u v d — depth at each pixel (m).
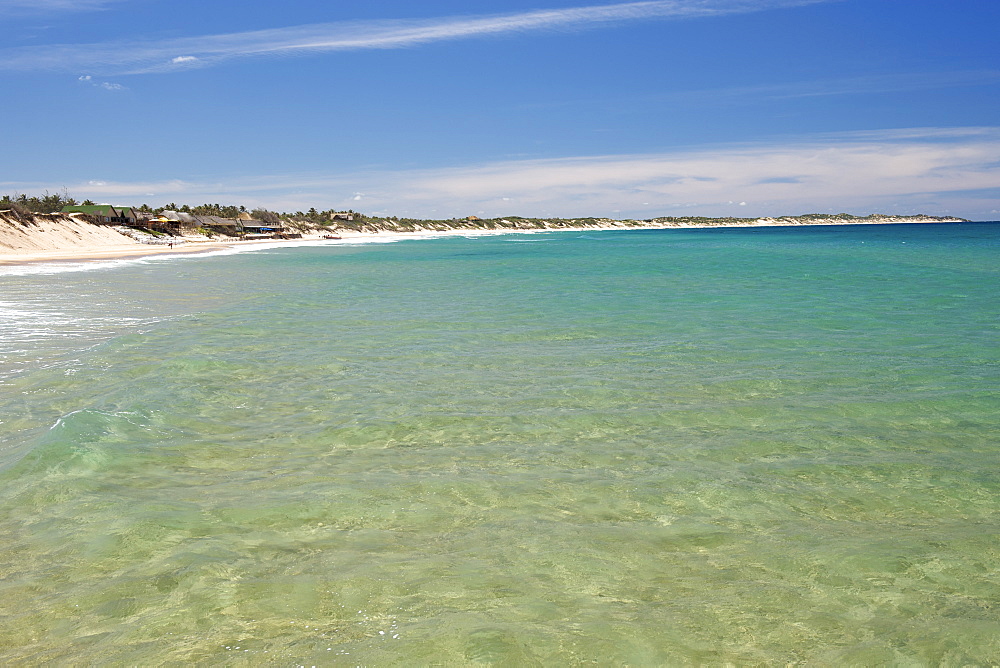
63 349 14.47
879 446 8.55
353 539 5.86
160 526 6.01
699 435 9.02
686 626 4.54
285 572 5.22
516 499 6.83
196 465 7.72
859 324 18.53
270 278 37.06
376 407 10.27
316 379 12.05
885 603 4.90
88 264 47.53
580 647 4.26
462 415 9.86
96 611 4.65
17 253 59.94
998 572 5.36
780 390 11.33
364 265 51.59
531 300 25.42
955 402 10.49
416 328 18.11
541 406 10.38
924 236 121.81
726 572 5.34
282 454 8.17
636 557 5.58
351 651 4.18
